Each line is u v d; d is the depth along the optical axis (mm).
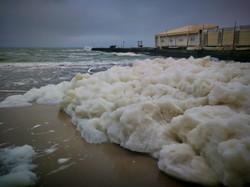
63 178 2434
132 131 3053
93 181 2381
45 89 6531
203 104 3273
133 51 54781
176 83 4191
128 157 2871
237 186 1985
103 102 4121
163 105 3316
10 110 5078
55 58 32812
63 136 3588
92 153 3002
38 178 2434
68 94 4984
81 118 4098
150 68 5914
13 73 13102
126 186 2287
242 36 25047
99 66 19859
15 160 2807
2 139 3463
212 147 2283
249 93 2990
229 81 4074
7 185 2254
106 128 3402
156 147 2828
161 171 2527
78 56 41000
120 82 5191
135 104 3410
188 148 2494
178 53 34625
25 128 3949
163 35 44125
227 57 25250
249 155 1993
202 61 6316
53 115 4742
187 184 2260
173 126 2879
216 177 2178
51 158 2873
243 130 2229
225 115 2707
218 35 28766
